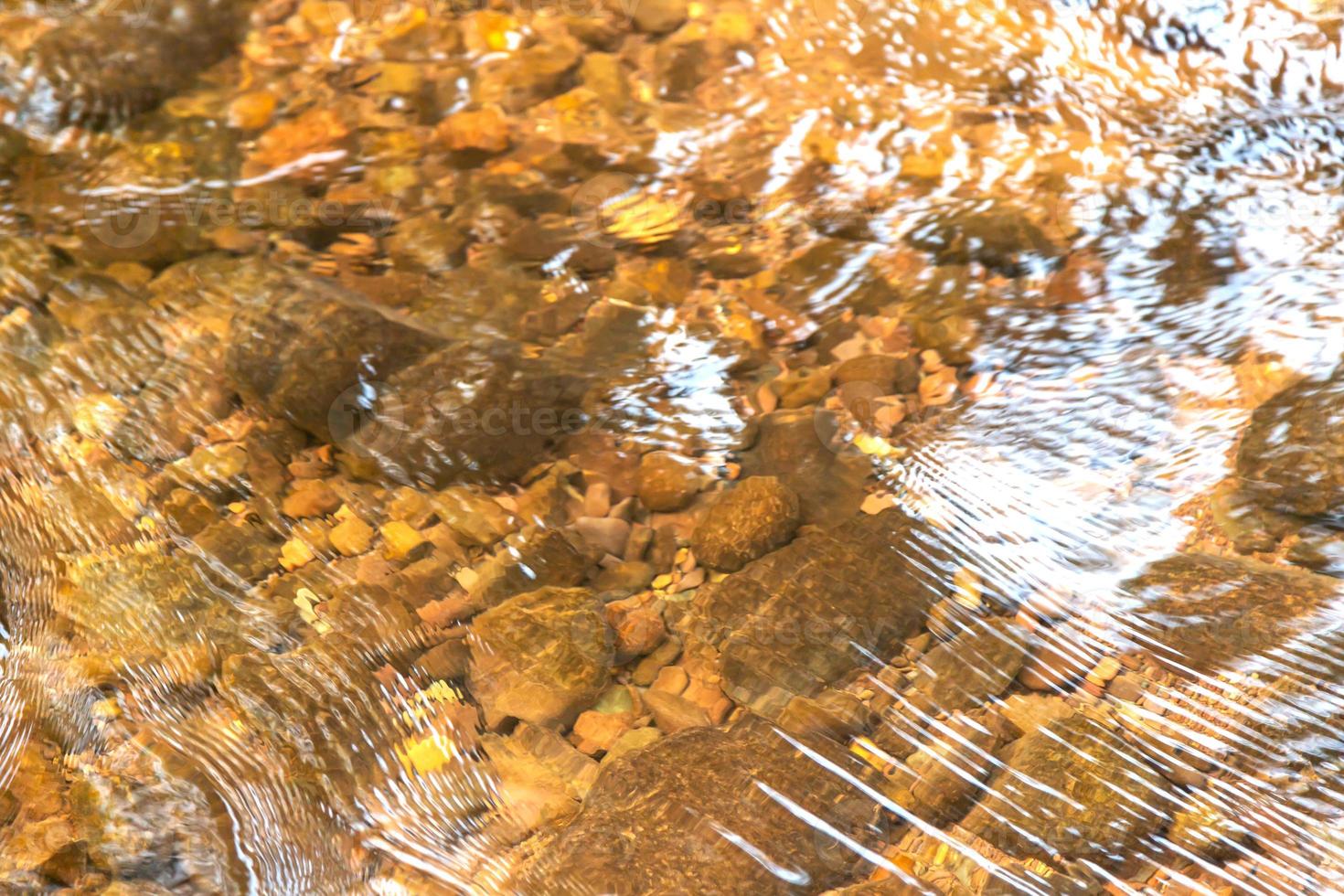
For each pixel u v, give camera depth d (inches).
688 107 128.0
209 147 124.9
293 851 100.7
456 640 106.0
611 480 111.1
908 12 131.4
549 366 114.6
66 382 114.2
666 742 102.9
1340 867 98.7
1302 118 124.8
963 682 104.2
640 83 129.3
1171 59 128.3
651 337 116.5
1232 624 105.0
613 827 100.5
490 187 123.6
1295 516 108.0
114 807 101.3
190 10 129.0
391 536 109.3
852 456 111.7
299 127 126.3
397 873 100.0
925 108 127.2
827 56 130.1
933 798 101.0
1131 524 108.7
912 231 121.3
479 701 104.3
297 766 102.5
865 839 100.1
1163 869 99.0
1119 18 129.6
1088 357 115.1
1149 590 106.4
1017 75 128.3
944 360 115.5
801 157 125.2
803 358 115.9
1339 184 121.7
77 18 127.6
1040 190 122.7
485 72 129.6
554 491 110.7
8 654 105.7
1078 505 109.5
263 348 113.7
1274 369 113.3
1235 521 108.3
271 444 112.1
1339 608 104.9
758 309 118.0
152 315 116.5
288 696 104.1
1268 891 98.3
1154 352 115.0
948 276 119.0
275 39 130.6
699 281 119.1
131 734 103.1
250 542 109.0
